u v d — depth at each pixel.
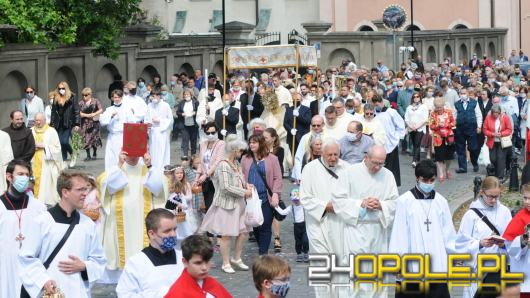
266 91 25.30
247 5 60.84
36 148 20.56
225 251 15.73
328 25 51.62
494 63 56.00
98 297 14.16
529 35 63.44
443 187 24.53
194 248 8.72
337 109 18.38
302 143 16.86
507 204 21.31
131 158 13.56
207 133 17.48
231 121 25.30
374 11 62.75
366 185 12.53
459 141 27.00
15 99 33.25
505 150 25.66
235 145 15.59
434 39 55.53
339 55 51.28
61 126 27.75
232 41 45.47
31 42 33.34
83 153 30.69
